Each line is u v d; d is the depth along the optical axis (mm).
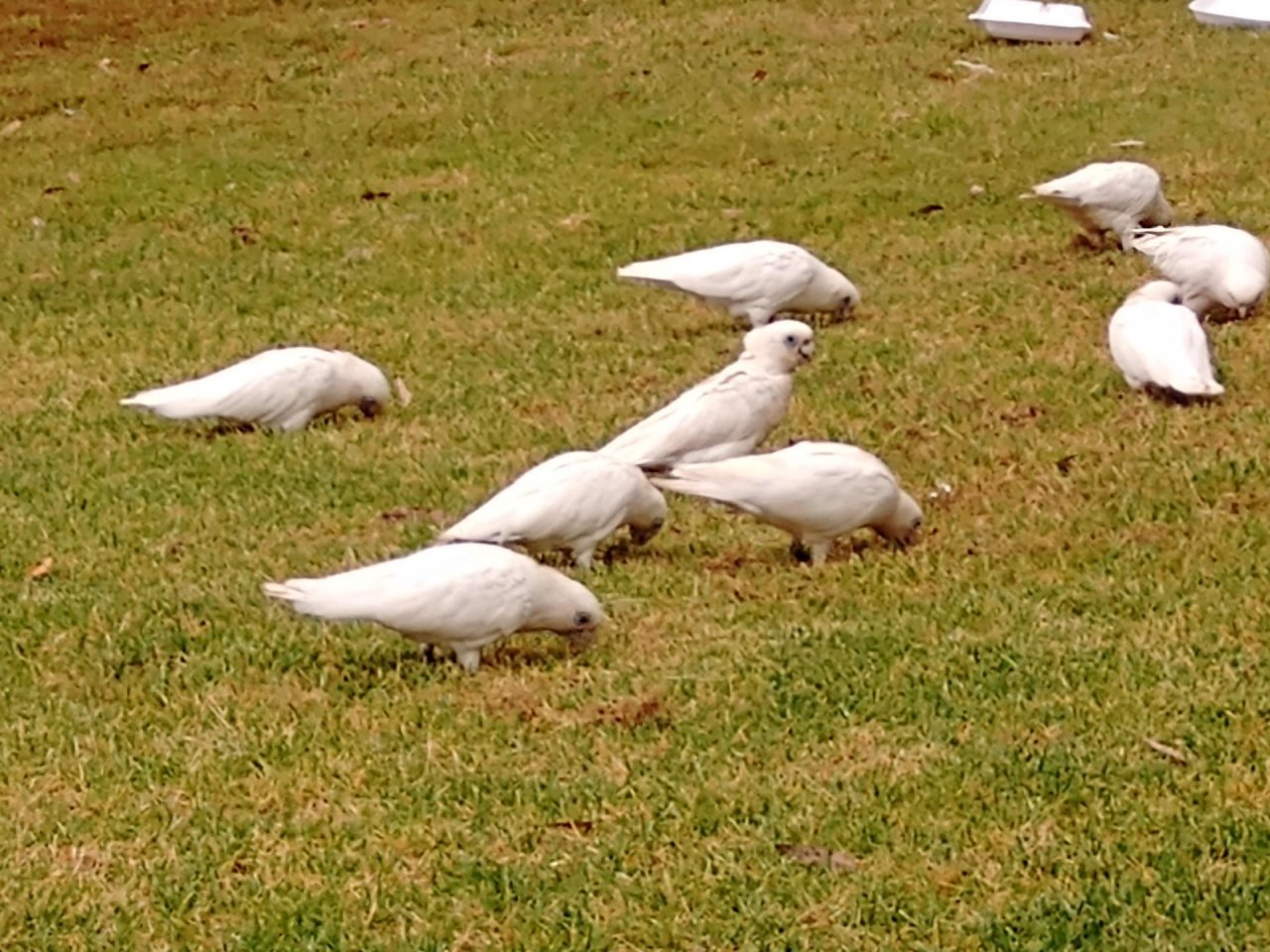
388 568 7043
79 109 17797
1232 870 5785
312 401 10023
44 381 11133
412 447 9695
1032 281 11891
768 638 7379
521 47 18703
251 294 12695
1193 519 8367
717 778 6371
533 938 5566
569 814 6203
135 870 5977
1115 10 18781
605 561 8148
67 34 20359
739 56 17828
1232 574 7789
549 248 13211
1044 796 6223
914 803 6188
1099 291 11562
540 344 11297
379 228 13922
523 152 15562
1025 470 9008
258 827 6199
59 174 15852
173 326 12094
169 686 7207
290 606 7207
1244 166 13914
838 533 8047
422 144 16000
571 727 6770
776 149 15203
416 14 20281
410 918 5680
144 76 18672
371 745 6688
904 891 5734
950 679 6988
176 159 16047
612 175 14820
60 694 7184
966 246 12680
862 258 12570
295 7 20953
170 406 9898
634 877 5840
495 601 7039
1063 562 8016
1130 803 6148
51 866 6020
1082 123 15203
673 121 16062
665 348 11109
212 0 21391
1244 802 6152
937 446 9359
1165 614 7469
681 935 5559
